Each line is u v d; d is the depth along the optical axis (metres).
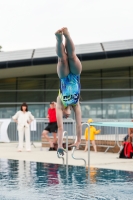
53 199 5.46
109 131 17.83
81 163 11.64
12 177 7.76
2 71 27.92
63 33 5.56
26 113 16.36
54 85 30.88
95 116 30.77
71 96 6.01
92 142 16.34
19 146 16.36
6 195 5.77
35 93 30.91
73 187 6.49
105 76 31.00
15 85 30.95
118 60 27.88
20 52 27.12
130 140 13.59
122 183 6.96
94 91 30.95
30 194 5.85
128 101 30.69
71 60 5.75
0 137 20.38
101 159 13.00
